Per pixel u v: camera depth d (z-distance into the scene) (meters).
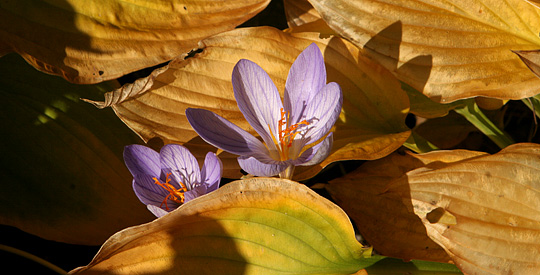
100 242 0.80
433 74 0.80
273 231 0.77
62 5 0.80
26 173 0.80
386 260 0.79
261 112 0.77
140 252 0.76
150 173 0.79
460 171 0.77
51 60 0.80
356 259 0.78
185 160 0.78
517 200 0.77
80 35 0.80
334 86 0.75
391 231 0.80
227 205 0.76
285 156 0.77
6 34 0.79
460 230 0.77
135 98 0.80
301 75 0.77
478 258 0.77
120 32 0.80
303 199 0.76
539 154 0.77
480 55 0.80
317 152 0.74
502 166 0.77
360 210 0.80
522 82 0.80
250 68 0.76
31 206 0.80
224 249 0.76
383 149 0.79
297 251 0.77
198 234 0.76
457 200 0.77
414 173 0.78
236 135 0.76
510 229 0.77
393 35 0.80
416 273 0.78
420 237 0.79
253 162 0.74
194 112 0.75
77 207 0.80
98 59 0.80
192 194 0.77
